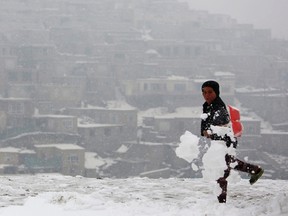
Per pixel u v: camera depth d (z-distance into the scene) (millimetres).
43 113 140500
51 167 111312
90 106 150875
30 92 143500
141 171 122000
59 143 120938
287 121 156375
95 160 120938
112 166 120812
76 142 123375
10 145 119750
